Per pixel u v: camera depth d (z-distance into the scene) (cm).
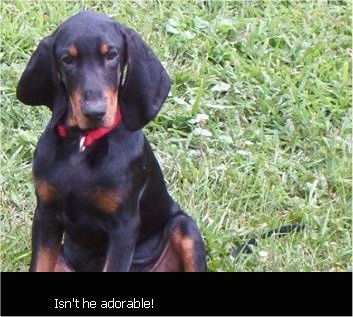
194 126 745
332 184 707
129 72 520
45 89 527
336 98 798
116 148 516
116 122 520
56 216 530
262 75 800
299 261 623
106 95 493
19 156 705
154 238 562
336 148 742
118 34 512
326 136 759
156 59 530
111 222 519
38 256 533
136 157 523
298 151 743
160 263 562
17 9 851
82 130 512
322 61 829
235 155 719
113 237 520
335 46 859
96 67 497
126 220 520
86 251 553
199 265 551
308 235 648
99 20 508
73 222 527
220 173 700
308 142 748
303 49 842
